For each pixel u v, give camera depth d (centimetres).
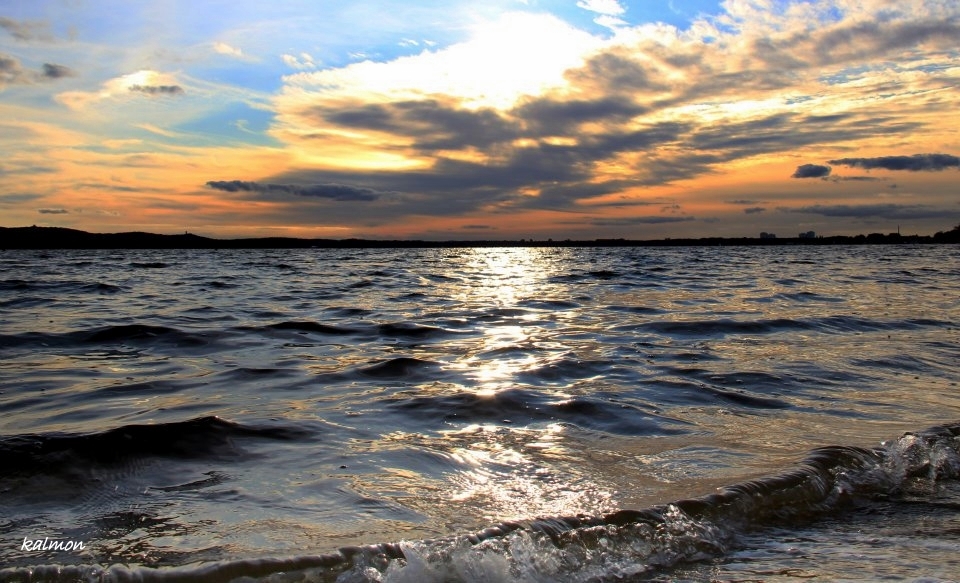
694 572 412
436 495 514
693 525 468
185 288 2753
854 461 601
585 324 1577
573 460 603
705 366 1061
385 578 383
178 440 621
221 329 1441
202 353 1174
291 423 706
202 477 545
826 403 835
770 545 452
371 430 694
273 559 389
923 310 1919
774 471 564
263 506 486
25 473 536
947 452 637
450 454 617
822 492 539
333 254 10131
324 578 380
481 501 503
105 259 6662
